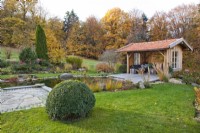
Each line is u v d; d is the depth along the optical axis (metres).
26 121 4.93
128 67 17.97
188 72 13.53
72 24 42.81
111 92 8.77
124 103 6.55
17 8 28.39
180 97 7.50
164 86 10.23
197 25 24.83
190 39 25.56
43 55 22.33
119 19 35.16
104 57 22.64
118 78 14.62
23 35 26.52
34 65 19.50
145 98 7.31
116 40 34.78
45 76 15.84
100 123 4.68
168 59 14.42
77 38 36.81
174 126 4.55
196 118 5.09
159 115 5.30
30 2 28.56
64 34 39.59
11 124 4.81
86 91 5.12
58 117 4.90
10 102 7.28
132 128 4.42
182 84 11.04
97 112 5.48
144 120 4.89
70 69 20.92
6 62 19.94
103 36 36.16
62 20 41.62
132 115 5.26
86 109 5.02
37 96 8.42
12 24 27.02
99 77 15.58
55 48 23.58
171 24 31.64
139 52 17.66
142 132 4.23
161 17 32.38
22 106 6.66
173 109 5.87
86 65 22.94
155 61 17.25
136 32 31.55
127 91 8.81
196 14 26.67
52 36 24.34
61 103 4.77
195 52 19.84
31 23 28.05
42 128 4.48
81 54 36.34
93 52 36.66
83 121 4.79
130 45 18.23
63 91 4.88
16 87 10.63
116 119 4.92
